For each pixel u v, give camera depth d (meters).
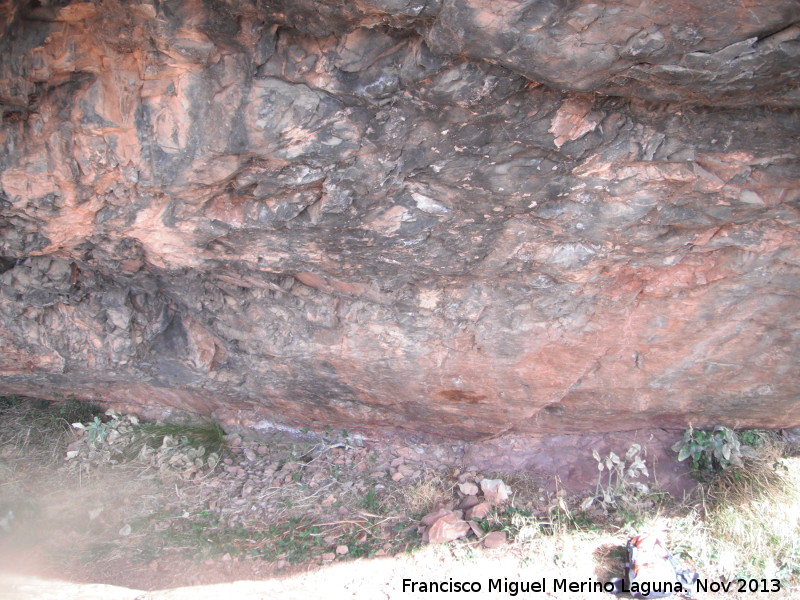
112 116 2.25
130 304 3.70
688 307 3.36
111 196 2.61
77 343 3.94
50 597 3.22
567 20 1.83
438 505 4.18
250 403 4.66
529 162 2.49
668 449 4.39
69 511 4.09
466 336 3.65
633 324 3.50
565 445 4.54
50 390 4.70
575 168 2.51
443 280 3.30
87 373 4.29
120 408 4.87
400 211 2.74
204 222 2.78
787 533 3.74
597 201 2.69
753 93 2.08
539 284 3.24
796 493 3.96
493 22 1.85
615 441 4.48
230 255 3.08
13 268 3.34
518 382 3.92
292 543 3.87
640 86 2.08
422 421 4.48
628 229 2.82
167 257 3.09
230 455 4.65
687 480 4.25
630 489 4.18
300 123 2.26
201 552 3.77
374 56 2.09
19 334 3.80
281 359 3.99
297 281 3.49
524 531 3.83
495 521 3.97
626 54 1.92
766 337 3.52
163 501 4.19
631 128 2.34
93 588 3.37
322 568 3.69
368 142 2.36
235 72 2.13
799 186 2.54
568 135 2.35
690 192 2.59
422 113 2.28
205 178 2.47
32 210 2.64
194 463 4.49
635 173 2.52
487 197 2.68
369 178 2.52
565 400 4.18
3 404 4.77
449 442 4.68
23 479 4.27
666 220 2.75
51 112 2.25
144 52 2.08
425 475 4.45
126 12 1.96
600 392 4.05
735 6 1.74
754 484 4.03
